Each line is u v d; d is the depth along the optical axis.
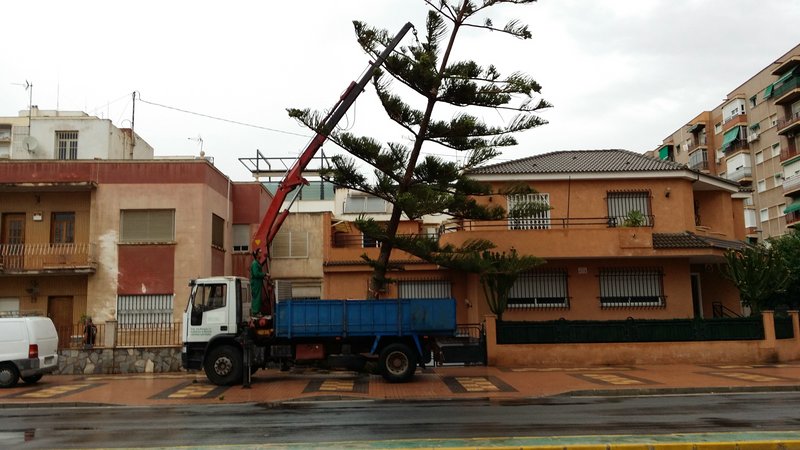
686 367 19.03
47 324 18.61
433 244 18.45
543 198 23.20
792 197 45.47
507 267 18.58
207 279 17.42
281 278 29.09
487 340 20.25
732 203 27.88
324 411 11.97
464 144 18.86
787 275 21.66
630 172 23.08
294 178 20.77
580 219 23.00
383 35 18.66
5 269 23.78
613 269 22.67
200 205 25.11
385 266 18.95
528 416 10.67
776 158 47.62
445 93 18.34
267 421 10.72
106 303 24.33
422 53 17.78
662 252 21.58
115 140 34.94
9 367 17.31
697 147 57.19
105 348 21.42
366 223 17.94
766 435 8.32
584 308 22.41
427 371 18.95
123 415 12.21
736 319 20.45
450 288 24.48
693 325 20.36
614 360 20.00
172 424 10.66
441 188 18.59
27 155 33.00
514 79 17.81
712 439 8.06
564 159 26.02
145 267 24.64
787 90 44.62
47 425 10.91
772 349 20.20
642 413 10.86
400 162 18.38
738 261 21.69
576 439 8.19
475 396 13.94
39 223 25.36
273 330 17.11
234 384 16.97
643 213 23.17
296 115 17.52
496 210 18.62
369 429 9.59
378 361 16.62
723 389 14.30
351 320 16.73
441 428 9.53
